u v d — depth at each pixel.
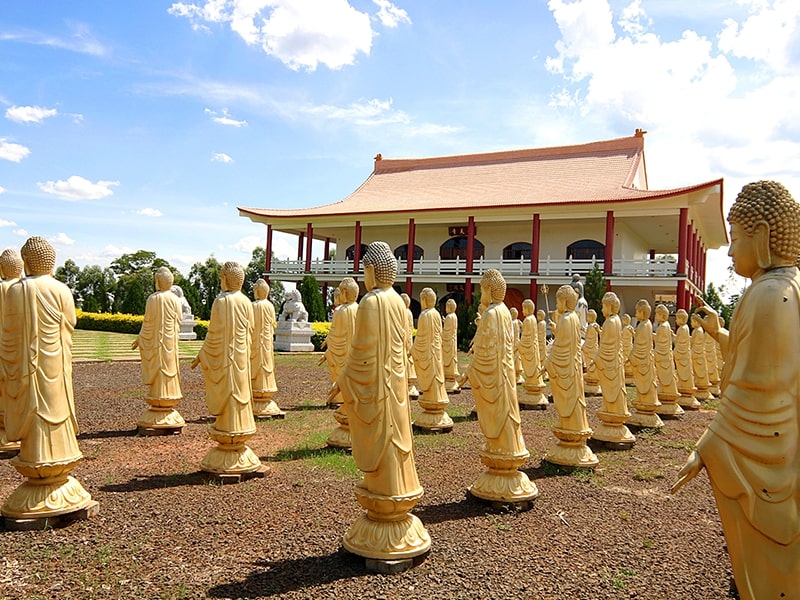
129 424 11.94
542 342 21.50
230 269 8.69
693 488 8.83
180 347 28.77
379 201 47.59
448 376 18.84
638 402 13.89
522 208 38.22
